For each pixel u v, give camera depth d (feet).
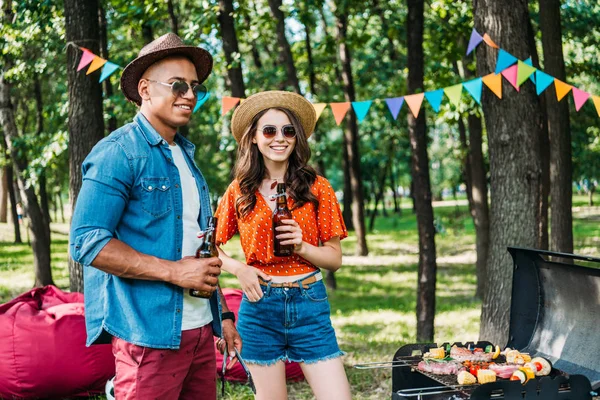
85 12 20.61
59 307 17.07
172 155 8.42
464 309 33.06
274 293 10.32
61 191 87.76
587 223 78.95
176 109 8.23
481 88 17.24
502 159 16.98
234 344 9.37
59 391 16.16
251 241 10.46
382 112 45.65
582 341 11.08
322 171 47.06
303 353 10.38
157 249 7.97
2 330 16.15
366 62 45.19
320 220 10.63
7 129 34.32
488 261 17.66
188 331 8.11
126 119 29.09
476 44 16.75
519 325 12.33
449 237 70.85
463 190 176.14
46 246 37.01
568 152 23.04
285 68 39.27
